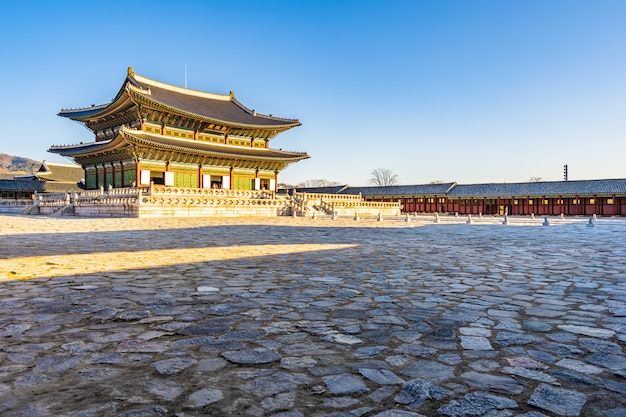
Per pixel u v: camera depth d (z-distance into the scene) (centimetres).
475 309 786
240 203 5469
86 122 6888
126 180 6069
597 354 546
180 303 823
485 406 405
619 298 878
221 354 544
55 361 517
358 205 7275
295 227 3538
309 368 498
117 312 753
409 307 801
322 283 1039
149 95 5797
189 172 6297
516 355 543
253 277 1118
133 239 2255
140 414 386
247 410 396
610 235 2708
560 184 8138
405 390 439
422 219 5791
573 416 386
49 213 5903
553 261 1454
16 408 396
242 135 7131
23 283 1017
